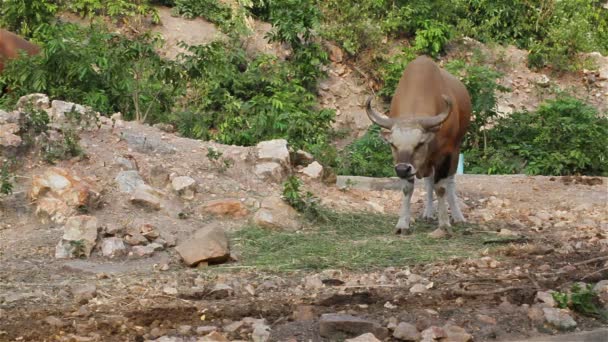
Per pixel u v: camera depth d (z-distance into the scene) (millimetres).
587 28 28750
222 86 22266
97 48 18453
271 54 24312
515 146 21234
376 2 26594
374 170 18984
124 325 8438
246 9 26000
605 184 17062
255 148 15461
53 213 12500
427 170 12969
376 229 13367
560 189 16656
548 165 20359
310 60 24391
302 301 9328
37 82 17859
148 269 10859
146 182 13969
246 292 9836
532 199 16016
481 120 21844
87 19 24188
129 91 18062
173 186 13734
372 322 8180
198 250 11062
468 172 20609
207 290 9758
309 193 13609
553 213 14875
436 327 8000
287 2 25344
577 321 8727
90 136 14844
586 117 21453
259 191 14445
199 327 8305
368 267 11016
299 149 16375
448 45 27297
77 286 9820
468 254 11648
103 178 13719
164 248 11789
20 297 9445
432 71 13328
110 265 11039
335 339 8094
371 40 25766
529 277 10164
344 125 24188
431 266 10977
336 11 26141
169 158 14781
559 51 27672
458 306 9102
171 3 25844
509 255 11625
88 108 15320
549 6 28797
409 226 13273
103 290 9781
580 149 20656
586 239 12727
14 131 13953
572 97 25500
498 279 10125
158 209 13102
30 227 12383
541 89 26641
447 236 12797
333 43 25797
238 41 24438
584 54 28312
